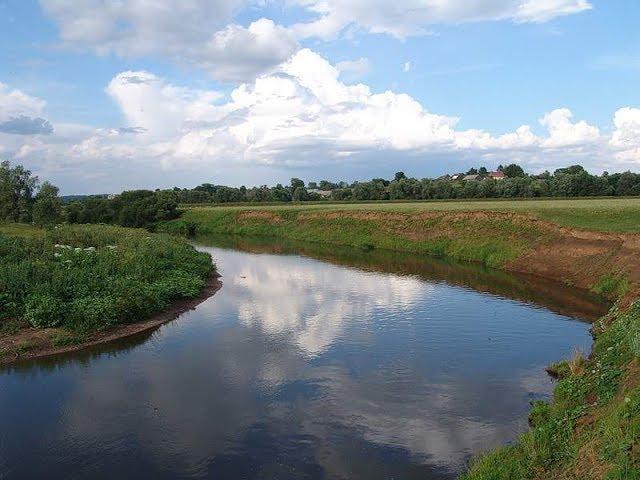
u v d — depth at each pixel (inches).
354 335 749.3
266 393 548.1
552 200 2395.4
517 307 912.3
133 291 847.7
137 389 563.2
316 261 1536.7
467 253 1526.8
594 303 933.2
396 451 429.7
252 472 403.5
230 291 1075.9
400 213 1977.1
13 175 2246.6
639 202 1825.8
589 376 482.3
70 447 443.5
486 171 6220.5
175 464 416.2
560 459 352.8
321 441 448.1
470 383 569.3
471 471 374.9
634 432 319.3
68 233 1378.0
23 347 675.4
